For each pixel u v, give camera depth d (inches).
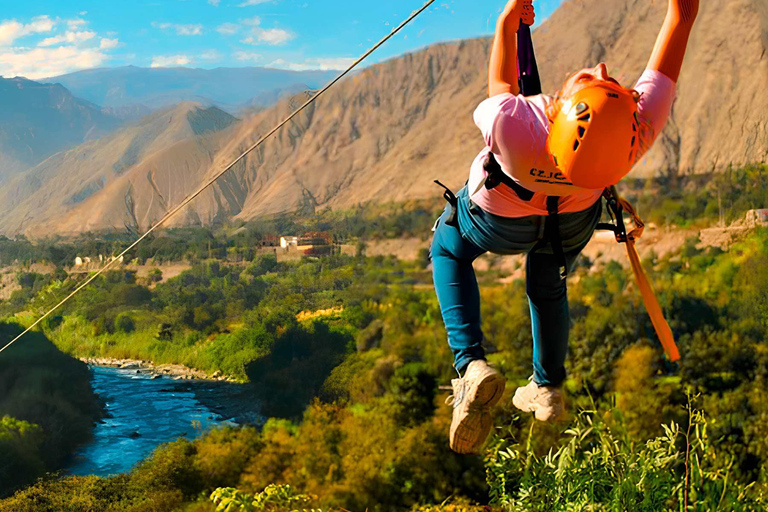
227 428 807.1
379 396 754.2
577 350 714.8
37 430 824.9
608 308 764.6
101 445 826.8
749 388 597.0
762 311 730.2
